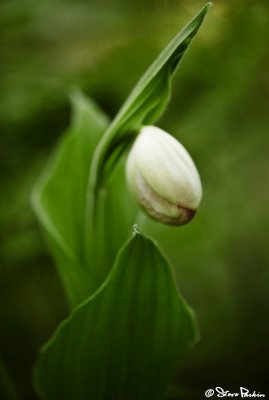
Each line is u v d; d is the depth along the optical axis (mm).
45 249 355
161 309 271
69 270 304
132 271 262
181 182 267
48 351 272
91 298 263
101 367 279
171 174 267
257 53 349
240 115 360
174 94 358
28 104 354
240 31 348
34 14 343
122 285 264
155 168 268
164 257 260
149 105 272
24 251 351
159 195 269
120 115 272
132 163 272
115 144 279
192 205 268
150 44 354
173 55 260
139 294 267
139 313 271
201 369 361
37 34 357
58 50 361
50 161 361
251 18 346
